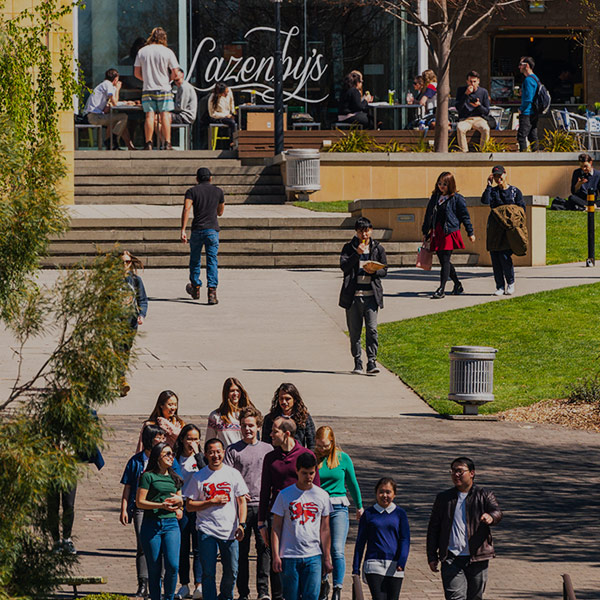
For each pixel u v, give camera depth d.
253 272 67.81
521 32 115.88
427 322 56.03
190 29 100.31
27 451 20.42
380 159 84.06
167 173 83.56
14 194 21.98
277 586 28.06
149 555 27.30
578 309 57.84
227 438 30.97
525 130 88.56
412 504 33.72
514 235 59.78
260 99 102.19
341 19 103.06
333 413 43.69
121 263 22.17
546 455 39.62
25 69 52.03
